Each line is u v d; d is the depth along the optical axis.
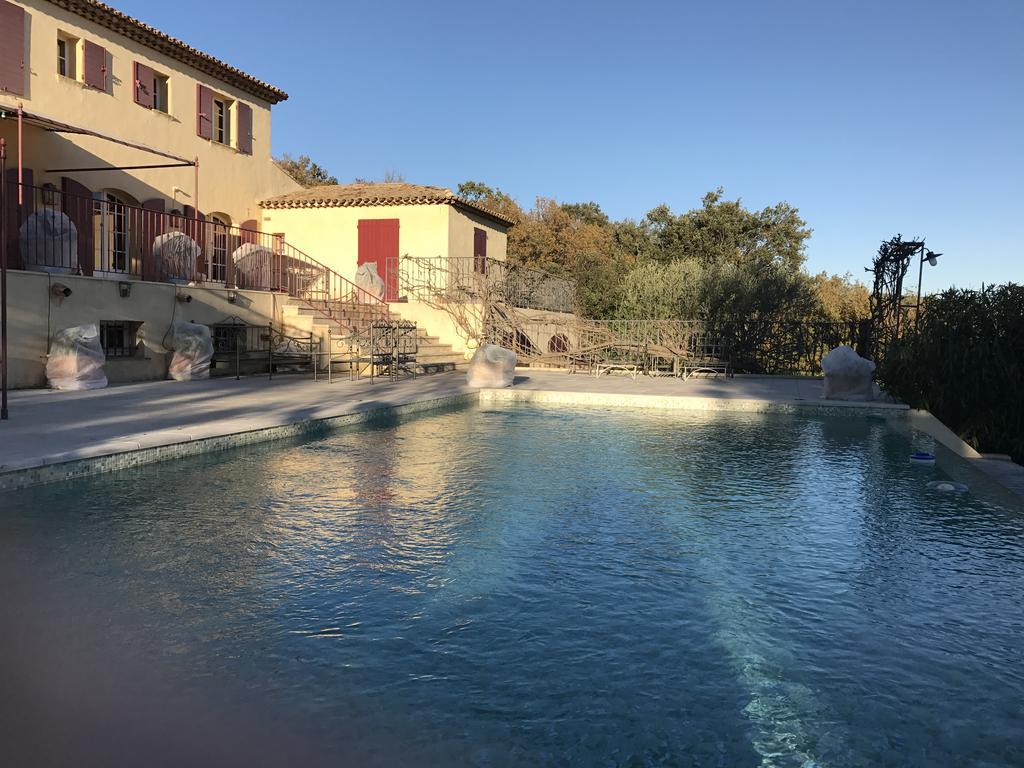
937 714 2.87
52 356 11.48
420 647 3.35
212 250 17.75
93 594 3.86
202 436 7.49
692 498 6.33
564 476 7.14
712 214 37.94
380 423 10.37
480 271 21.53
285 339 16.91
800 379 17.72
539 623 3.66
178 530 5.04
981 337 10.94
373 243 21.41
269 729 2.62
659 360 18.81
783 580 4.35
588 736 2.65
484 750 2.53
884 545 5.06
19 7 13.33
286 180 22.72
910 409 11.47
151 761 2.39
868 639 3.55
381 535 5.07
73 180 14.52
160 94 17.33
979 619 3.81
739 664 3.26
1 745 2.46
